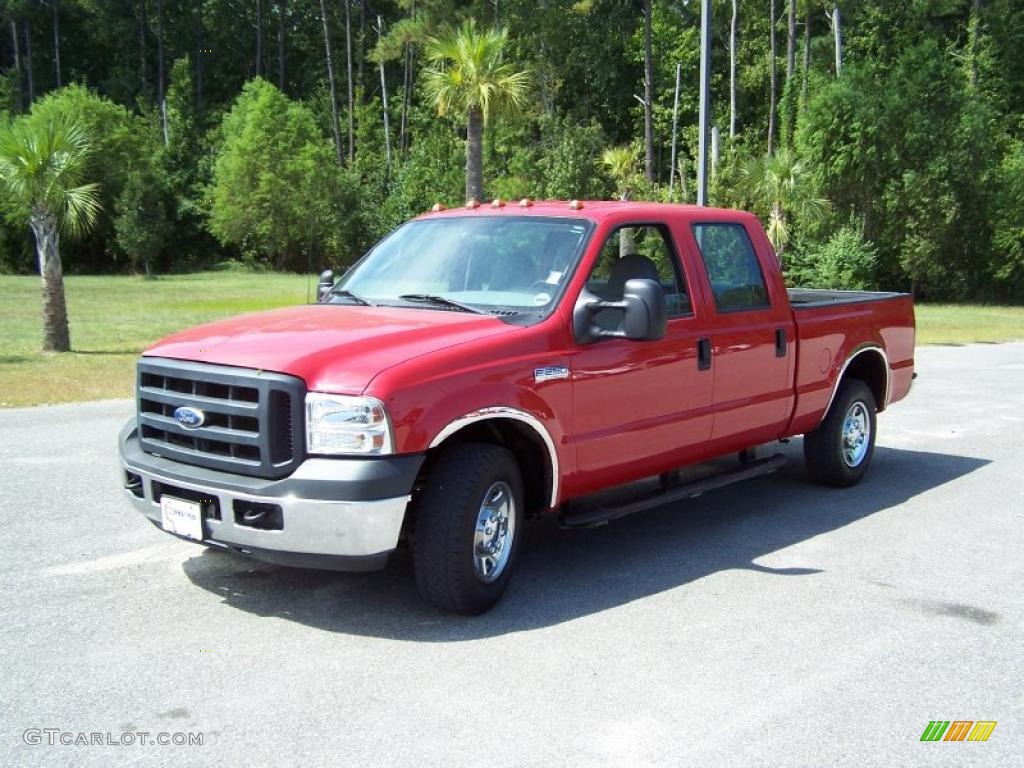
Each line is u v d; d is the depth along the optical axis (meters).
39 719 3.86
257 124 55.41
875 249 40.44
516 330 5.11
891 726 3.96
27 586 5.32
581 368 5.31
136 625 4.81
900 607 5.30
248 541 4.54
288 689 4.15
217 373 4.64
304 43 72.81
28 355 16.50
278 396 4.48
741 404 6.49
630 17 59.06
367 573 5.65
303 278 51.03
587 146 42.38
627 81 60.88
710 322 6.19
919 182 39.47
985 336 24.56
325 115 67.38
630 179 40.62
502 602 5.25
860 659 4.61
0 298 32.97
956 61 47.53
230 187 55.66
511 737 3.78
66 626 4.78
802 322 7.02
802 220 35.19
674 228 6.14
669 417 5.92
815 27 56.09
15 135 16.23
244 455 4.61
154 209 49.62
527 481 5.46
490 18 51.69
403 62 68.56
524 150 47.19
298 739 3.73
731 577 5.74
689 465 6.34
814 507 7.41
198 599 5.17
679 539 6.52
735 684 4.30
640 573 5.79
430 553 4.79
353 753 3.64
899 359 8.34
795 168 27.88
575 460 5.37
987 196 40.22
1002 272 39.97
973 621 5.12
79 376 13.73
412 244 6.21
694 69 58.06
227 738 3.73
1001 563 6.09
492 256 5.78
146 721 3.86
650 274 5.91
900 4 47.88
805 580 5.71
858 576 5.80
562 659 4.52
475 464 4.81
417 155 53.75
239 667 4.36
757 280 6.74
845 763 3.66
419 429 4.54
